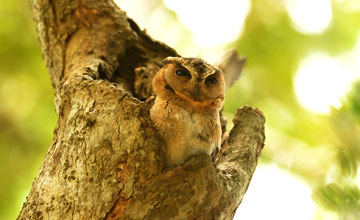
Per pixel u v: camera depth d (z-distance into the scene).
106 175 6.16
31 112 14.11
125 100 6.68
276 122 14.21
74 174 6.29
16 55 14.23
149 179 6.16
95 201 6.06
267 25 14.87
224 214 6.46
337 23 14.40
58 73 9.17
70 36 9.27
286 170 13.78
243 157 7.43
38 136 13.95
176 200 6.08
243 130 8.04
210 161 6.34
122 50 9.33
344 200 4.87
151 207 6.03
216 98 7.58
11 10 14.23
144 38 10.16
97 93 6.84
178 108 7.07
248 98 14.14
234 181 6.74
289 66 14.44
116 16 9.57
